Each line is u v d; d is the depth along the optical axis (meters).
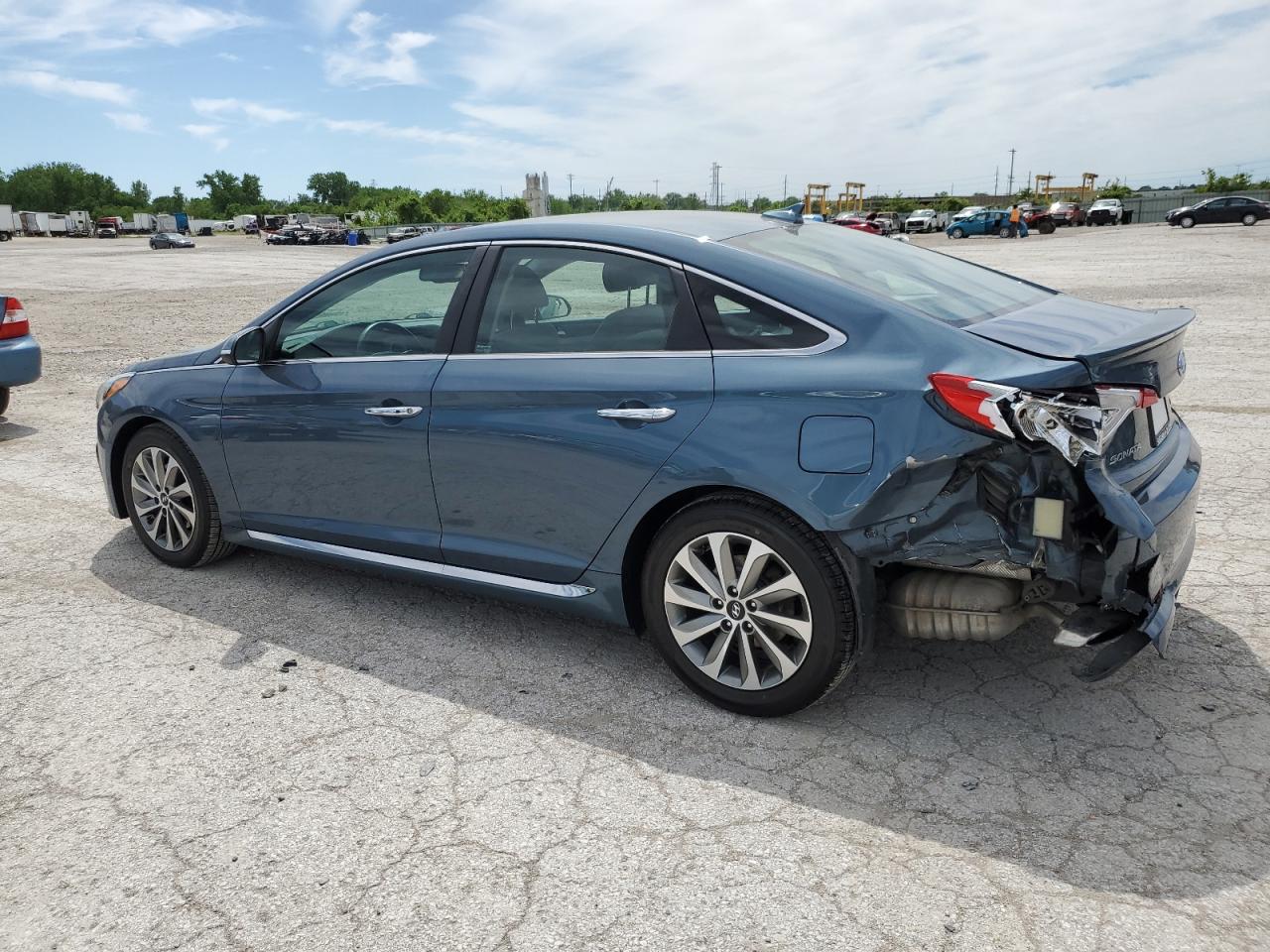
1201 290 15.87
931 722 3.16
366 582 4.48
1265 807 2.67
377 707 3.36
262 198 180.38
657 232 3.32
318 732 3.20
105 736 3.20
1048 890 2.38
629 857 2.55
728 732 3.15
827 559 2.92
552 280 3.43
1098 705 3.23
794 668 3.06
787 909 2.34
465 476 3.58
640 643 3.84
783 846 2.57
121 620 4.11
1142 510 2.79
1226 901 2.32
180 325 14.97
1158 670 3.44
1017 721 3.15
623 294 3.28
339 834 2.67
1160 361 2.92
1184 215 46.50
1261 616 3.83
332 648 3.83
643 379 3.14
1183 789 2.76
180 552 4.62
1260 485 5.46
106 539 5.13
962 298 3.23
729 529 3.06
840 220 52.69
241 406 4.18
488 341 3.55
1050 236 45.16
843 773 2.90
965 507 2.70
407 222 84.31
